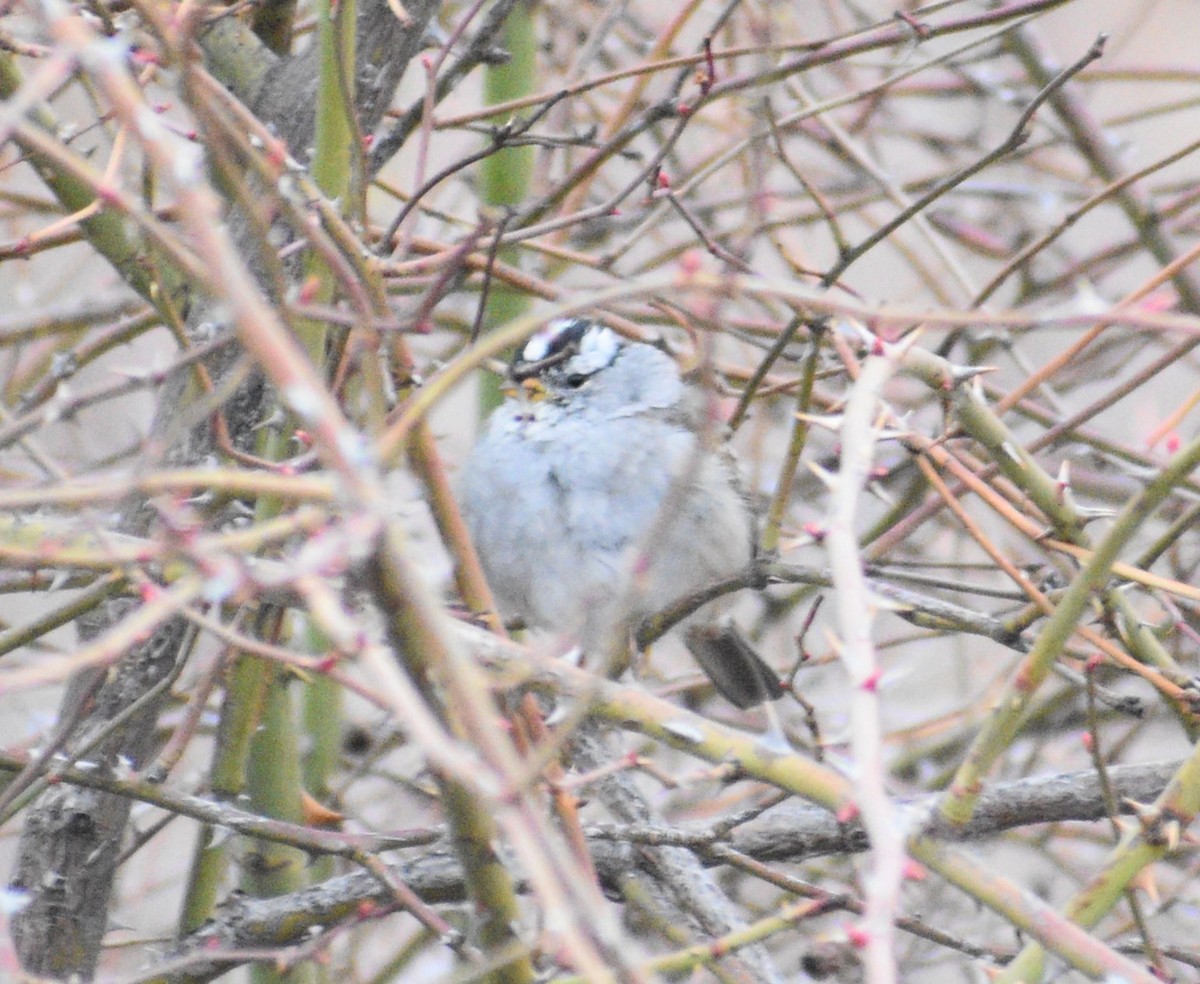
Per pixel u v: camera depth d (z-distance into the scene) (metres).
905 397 11.73
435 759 3.97
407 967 9.91
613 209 8.00
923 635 9.62
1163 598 8.12
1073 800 7.45
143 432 10.30
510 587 9.24
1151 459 9.12
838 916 9.64
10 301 11.55
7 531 5.49
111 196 4.14
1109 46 13.02
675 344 11.38
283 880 7.77
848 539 4.86
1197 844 6.31
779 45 8.34
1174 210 11.00
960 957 9.28
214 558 4.12
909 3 11.82
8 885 7.38
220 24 7.89
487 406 10.24
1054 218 11.80
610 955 5.26
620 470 8.91
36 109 6.46
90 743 6.58
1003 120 13.46
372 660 3.72
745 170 10.34
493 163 9.68
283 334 4.07
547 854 4.02
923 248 13.23
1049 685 10.70
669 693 10.28
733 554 9.00
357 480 3.72
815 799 5.15
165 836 11.58
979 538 7.14
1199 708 6.75
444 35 10.16
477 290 10.17
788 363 11.25
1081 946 4.82
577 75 9.26
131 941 8.36
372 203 12.16
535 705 5.64
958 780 5.00
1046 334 12.43
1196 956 7.06
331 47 6.62
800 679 11.45
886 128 12.16
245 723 7.17
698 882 7.59
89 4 6.93
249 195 4.74
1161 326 4.17
